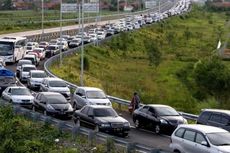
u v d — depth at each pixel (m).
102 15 172.62
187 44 118.88
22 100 37.00
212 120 26.50
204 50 106.44
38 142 25.25
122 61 86.94
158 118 30.14
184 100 51.91
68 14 173.12
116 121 28.08
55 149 24.45
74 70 64.50
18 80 54.44
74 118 30.72
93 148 23.84
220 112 26.44
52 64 65.38
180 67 80.00
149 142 27.34
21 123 29.59
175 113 30.89
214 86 58.91
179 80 67.56
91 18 153.75
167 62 87.62
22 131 27.39
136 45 107.81
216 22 191.12
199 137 20.47
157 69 78.75
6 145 24.61
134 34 119.62
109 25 131.25
